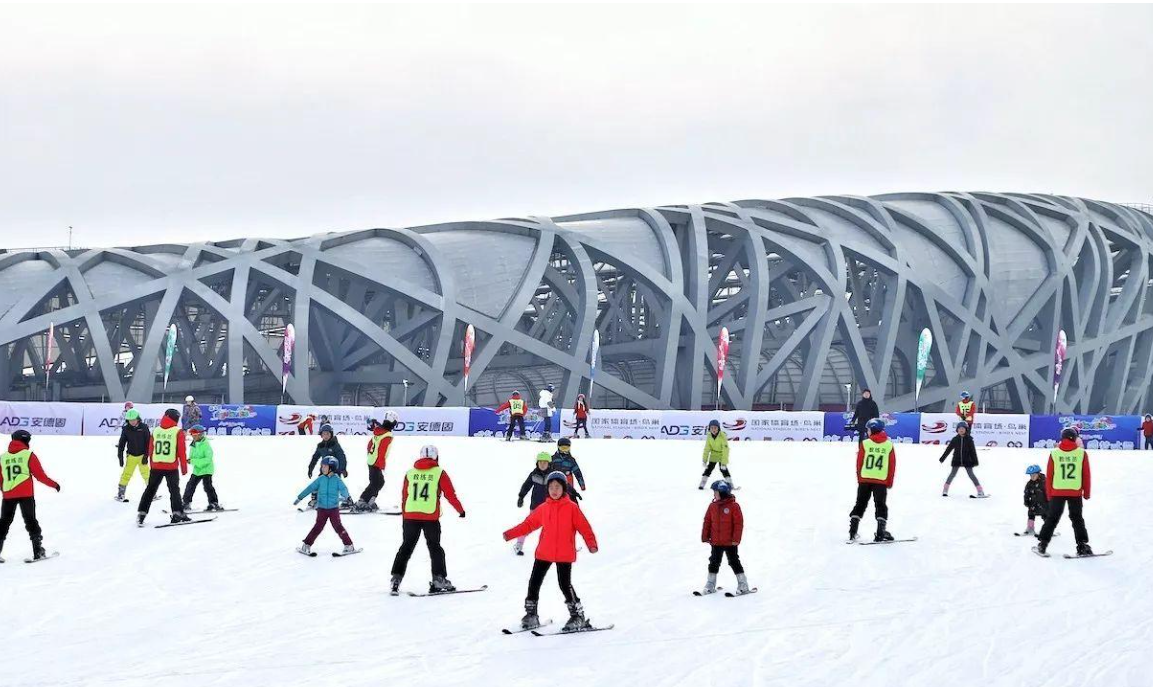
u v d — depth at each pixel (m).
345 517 20.05
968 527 19.38
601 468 28.53
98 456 31.33
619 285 64.50
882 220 65.62
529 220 62.22
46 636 12.25
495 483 24.94
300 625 12.66
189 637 12.15
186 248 58.69
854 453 34.31
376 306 58.81
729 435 43.97
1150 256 73.69
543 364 62.94
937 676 10.64
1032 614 13.24
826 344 59.66
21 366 59.03
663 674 10.69
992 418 43.03
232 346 53.28
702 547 17.61
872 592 14.44
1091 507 22.08
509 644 11.80
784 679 10.53
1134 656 11.35
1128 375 73.88
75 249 59.09
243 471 27.41
